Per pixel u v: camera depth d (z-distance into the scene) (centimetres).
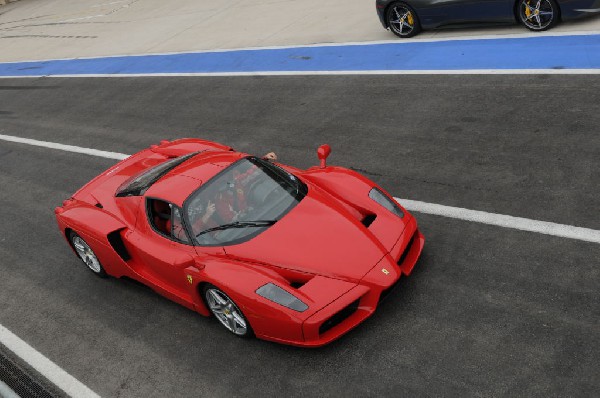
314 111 956
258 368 458
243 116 1028
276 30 1479
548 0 937
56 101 1475
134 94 1339
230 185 532
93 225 594
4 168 1109
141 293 604
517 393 378
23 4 3434
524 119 746
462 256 521
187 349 502
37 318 609
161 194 549
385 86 967
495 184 625
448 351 424
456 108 825
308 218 491
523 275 480
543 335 417
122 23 2112
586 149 647
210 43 1545
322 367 441
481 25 1046
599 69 814
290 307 426
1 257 762
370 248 457
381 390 408
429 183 660
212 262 475
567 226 530
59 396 488
